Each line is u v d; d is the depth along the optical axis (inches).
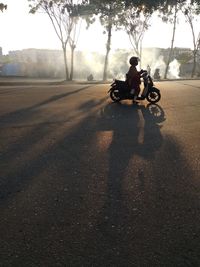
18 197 182.5
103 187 195.6
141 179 207.6
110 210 168.2
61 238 143.6
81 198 181.3
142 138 300.5
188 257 131.3
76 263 127.7
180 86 798.5
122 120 376.5
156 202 177.0
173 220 158.7
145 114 411.2
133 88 488.1
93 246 138.1
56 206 172.2
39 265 126.6
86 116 398.3
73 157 247.9
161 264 127.3
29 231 148.9
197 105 477.7
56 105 482.9
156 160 241.9
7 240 142.0
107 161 239.6
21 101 528.1
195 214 164.2
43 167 227.3
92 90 693.3
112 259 130.1
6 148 269.7
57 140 292.7
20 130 328.8
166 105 478.0
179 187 195.8
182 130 329.4
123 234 146.9
